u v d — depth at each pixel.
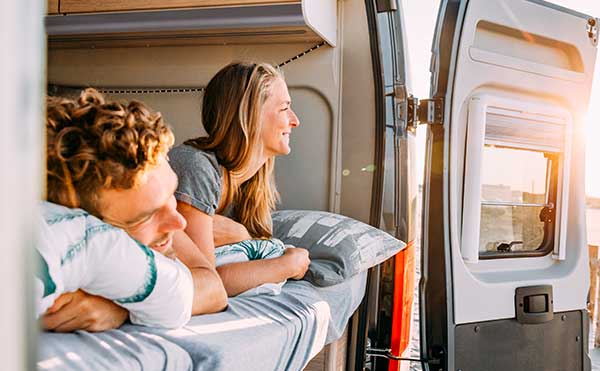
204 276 1.51
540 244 3.06
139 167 1.22
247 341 1.39
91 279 1.15
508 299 2.79
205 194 1.77
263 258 2.07
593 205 21.67
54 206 1.14
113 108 1.23
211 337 1.34
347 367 2.62
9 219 0.46
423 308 2.63
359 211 2.87
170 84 3.06
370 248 2.42
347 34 2.88
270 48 2.92
